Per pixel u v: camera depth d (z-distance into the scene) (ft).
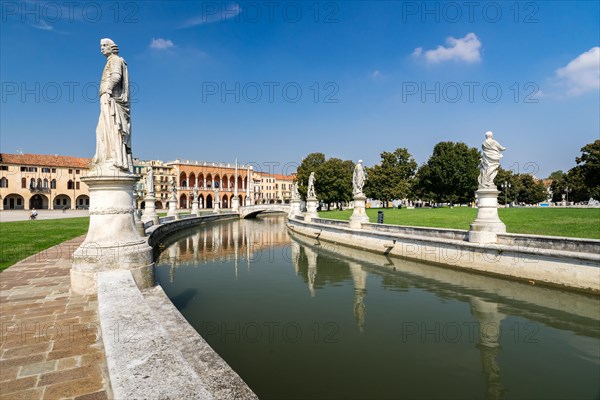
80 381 12.71
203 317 35.22
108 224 24.36
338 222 89.92
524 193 280.51
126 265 23.82
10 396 11.67
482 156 51.16
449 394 21.18
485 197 50.55
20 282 27.22
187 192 309.22
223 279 52.01
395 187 223.92
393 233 68.95
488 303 38.52
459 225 81.41
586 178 175.22
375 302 39.83
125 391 7.91
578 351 26.89
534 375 23.29
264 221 202.49
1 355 14.61
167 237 104.63
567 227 64.13
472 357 26.11
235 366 25.03
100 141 24.80
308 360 25.85
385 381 22.76
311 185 114.73
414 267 57.67
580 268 38.37
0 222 114.32
